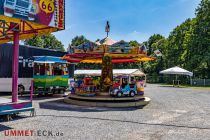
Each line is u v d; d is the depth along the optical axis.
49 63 18.64
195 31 47.34
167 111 12.24
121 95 14.73
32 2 8.93
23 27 10.65
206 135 7.68
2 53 17.89
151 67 63.56
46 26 10.38
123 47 15.18
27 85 19.41
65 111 11.70
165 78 54.81
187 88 33.41
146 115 10.98
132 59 17.98
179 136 7.51
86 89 15.11
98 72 34.53
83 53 15.59
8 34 11.30
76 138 7.06
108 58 15.91
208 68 45.59
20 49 18.95
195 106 14.21
